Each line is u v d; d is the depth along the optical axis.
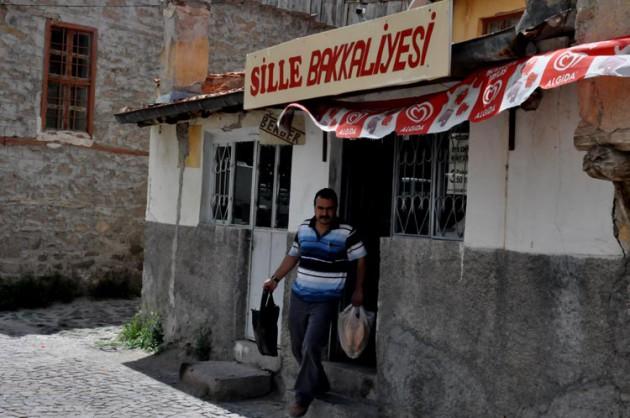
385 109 5.12
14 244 12.24
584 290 4.19
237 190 7.91
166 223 8.96
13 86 12.17
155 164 9.32
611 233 4.06
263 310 5.98
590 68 3.41
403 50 4.52
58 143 12.64
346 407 5.54
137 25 13.41
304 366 5.59
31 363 7.73
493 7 7.65
